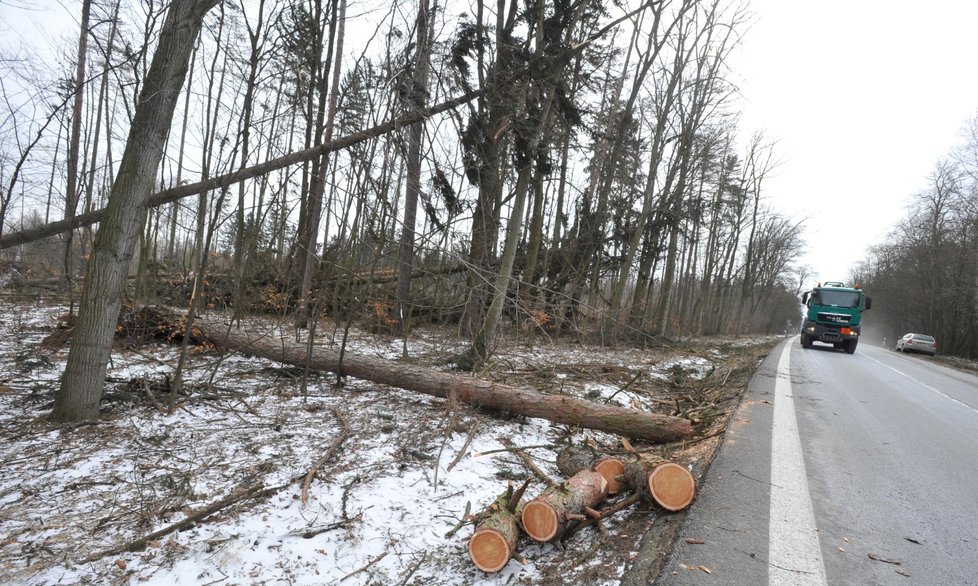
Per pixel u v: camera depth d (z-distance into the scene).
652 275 18.12
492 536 3.02
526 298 9.77
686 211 16.94
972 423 8.01
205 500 3.66
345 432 5.01
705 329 35.41
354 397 6.44
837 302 21.83
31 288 13.73
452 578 2.98
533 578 2.96
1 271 13.33
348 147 6.51
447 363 8.51
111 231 4.93
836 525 3.60
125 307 8.66
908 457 5.50
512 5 8.82
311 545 3.23
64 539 3.13
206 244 5.66
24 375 6.22
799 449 5.39
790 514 3.71
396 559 3.14
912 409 8.67
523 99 8.10
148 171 4.98
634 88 14.91
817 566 3.00
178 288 12.16
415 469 4.39
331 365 6.77
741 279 42.69
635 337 15.74
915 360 23.52
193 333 7.99
